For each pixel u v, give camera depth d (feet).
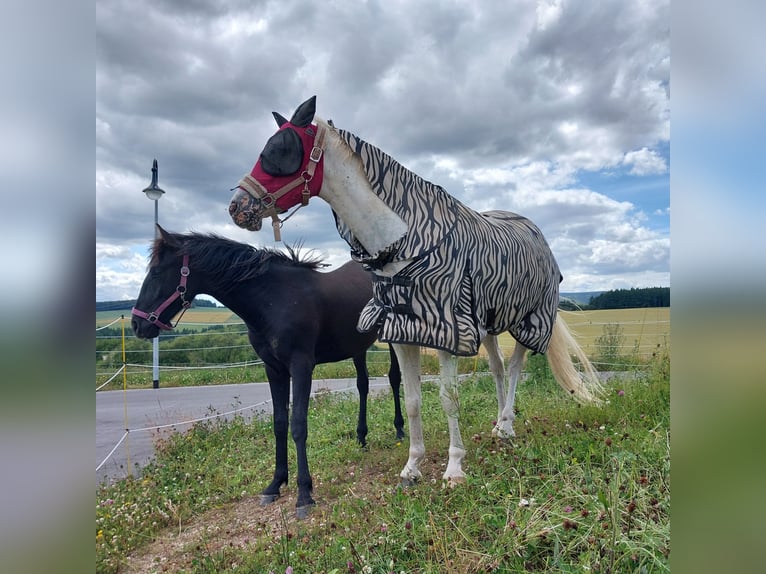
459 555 7.13
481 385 24.84
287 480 12.67
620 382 17.31
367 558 7.62
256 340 12.56
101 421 26.07
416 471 11.03
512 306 11.58
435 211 10.19
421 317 9.69
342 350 14.12
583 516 7.18
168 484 14.24
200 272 11.99
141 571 9.51
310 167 9.66
